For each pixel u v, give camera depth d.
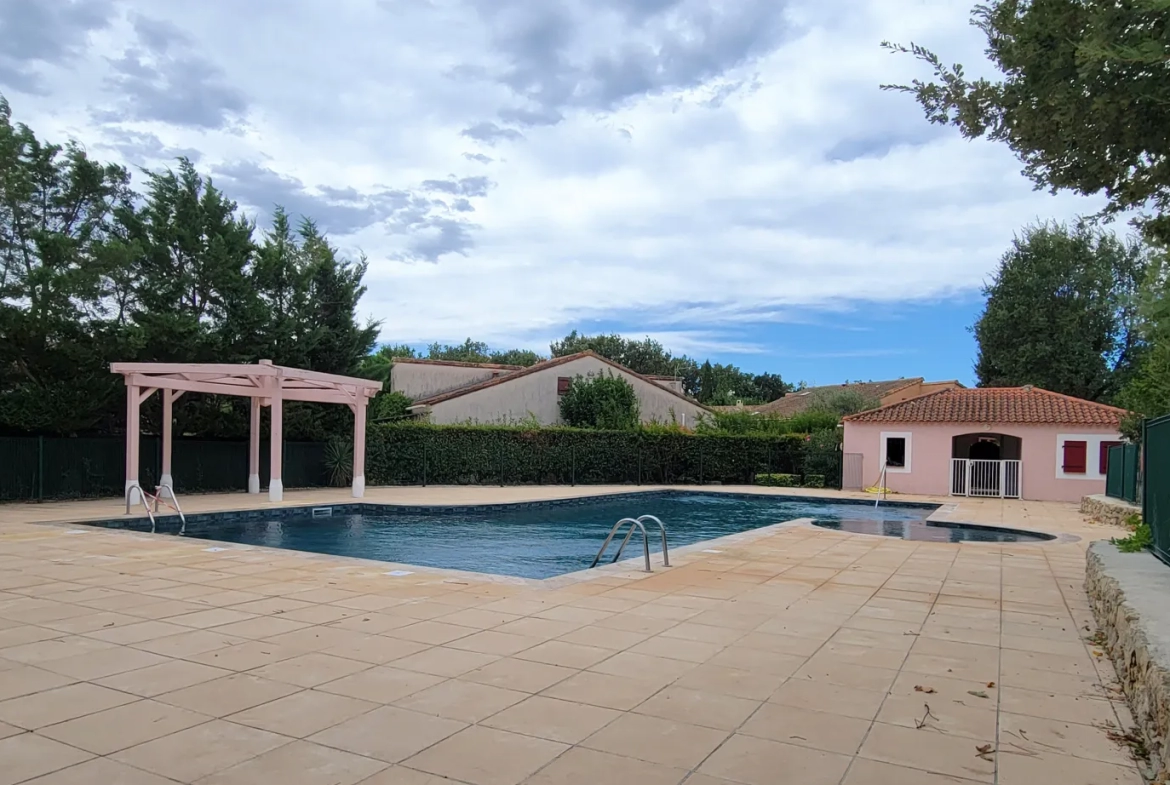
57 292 17.12
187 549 10.62
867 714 4.30
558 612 6.84
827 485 28.16
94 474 19.08
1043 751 3.80
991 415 25.53
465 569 12.08
